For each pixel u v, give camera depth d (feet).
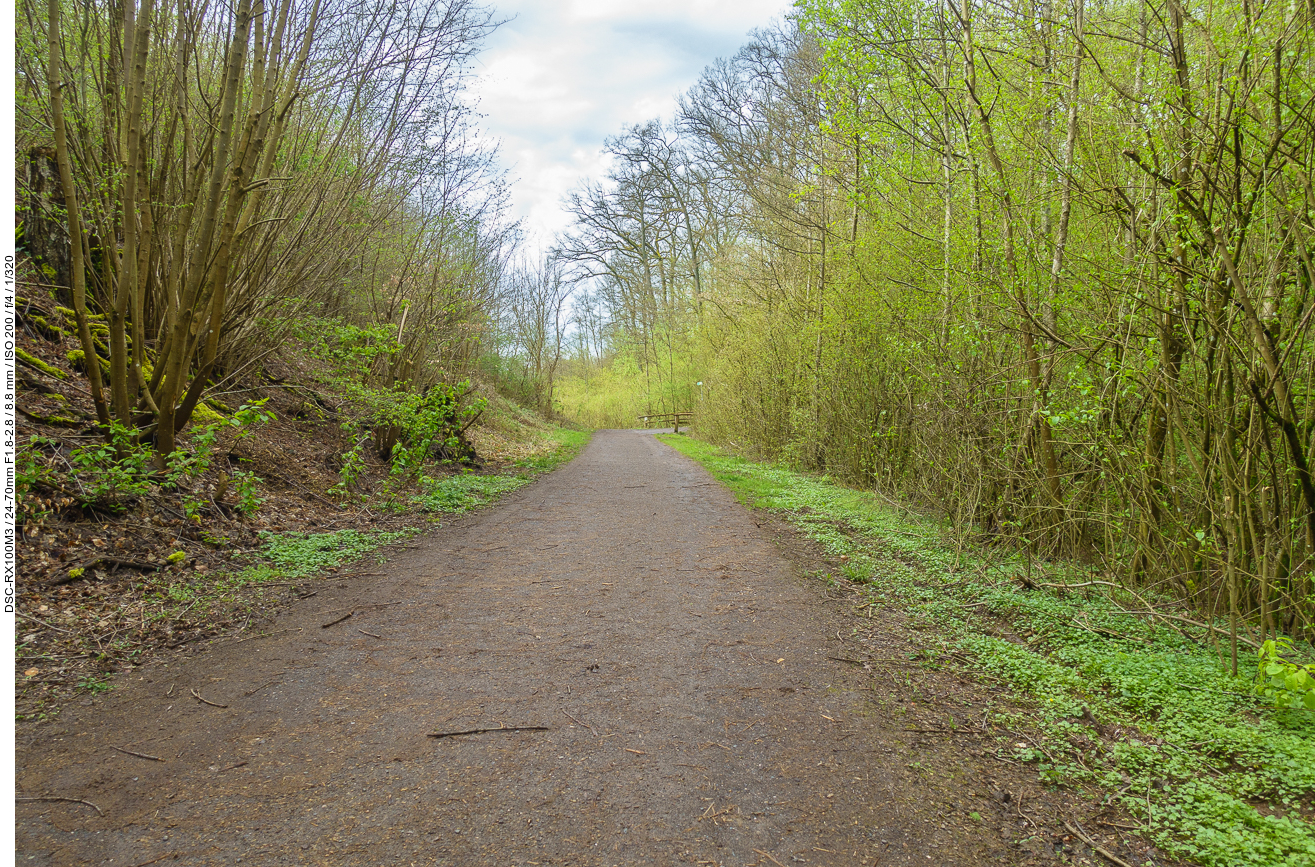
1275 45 13.83
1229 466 14.88
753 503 33.40
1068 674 13.79
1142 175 18.58
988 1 22.47
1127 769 10.64
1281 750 10.83
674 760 10.43
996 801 9.72
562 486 38.55
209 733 10.71
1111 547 18.99
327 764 9.99
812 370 46.14
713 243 104.63
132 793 9.10
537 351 101.35
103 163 21.33
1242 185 15.56
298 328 28.84
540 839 8.49
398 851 8.18
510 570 20.58
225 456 23.97
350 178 30.58
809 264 49.34
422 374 38.63
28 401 19.77
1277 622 16.01
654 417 125.29
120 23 20.61
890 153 29.55
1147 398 17.83
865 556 22.86
